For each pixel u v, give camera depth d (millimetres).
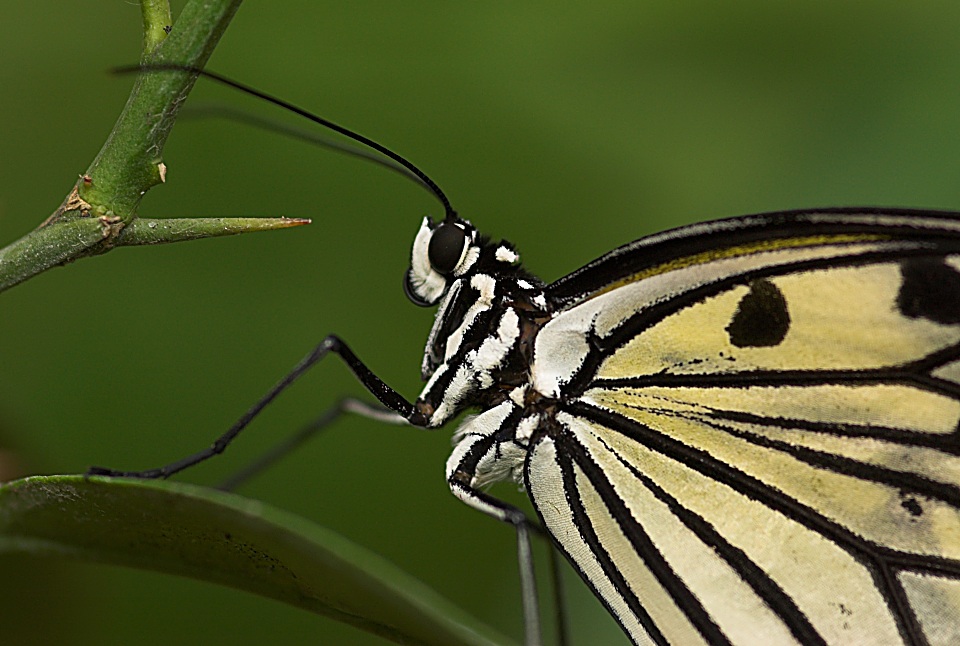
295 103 365
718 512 343
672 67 371
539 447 346
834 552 341
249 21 366
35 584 344
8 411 345
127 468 357
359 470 363
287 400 362
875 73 370
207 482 359
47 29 361
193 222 328
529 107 368
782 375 341
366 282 364
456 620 326
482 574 362
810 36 371
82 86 361
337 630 357
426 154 366
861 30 371
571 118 368
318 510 361
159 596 354
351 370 349
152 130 327
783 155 369
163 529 329
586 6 369
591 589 346
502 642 326
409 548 361
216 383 360
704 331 342
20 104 360
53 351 358
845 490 341
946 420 338
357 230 365
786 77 371
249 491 361
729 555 342
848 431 340
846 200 367
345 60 366
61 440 356
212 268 362
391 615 326
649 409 343
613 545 345
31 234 328
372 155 360
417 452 364
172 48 327
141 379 359
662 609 344
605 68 369
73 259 328
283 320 362
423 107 367
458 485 346
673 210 368
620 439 344
